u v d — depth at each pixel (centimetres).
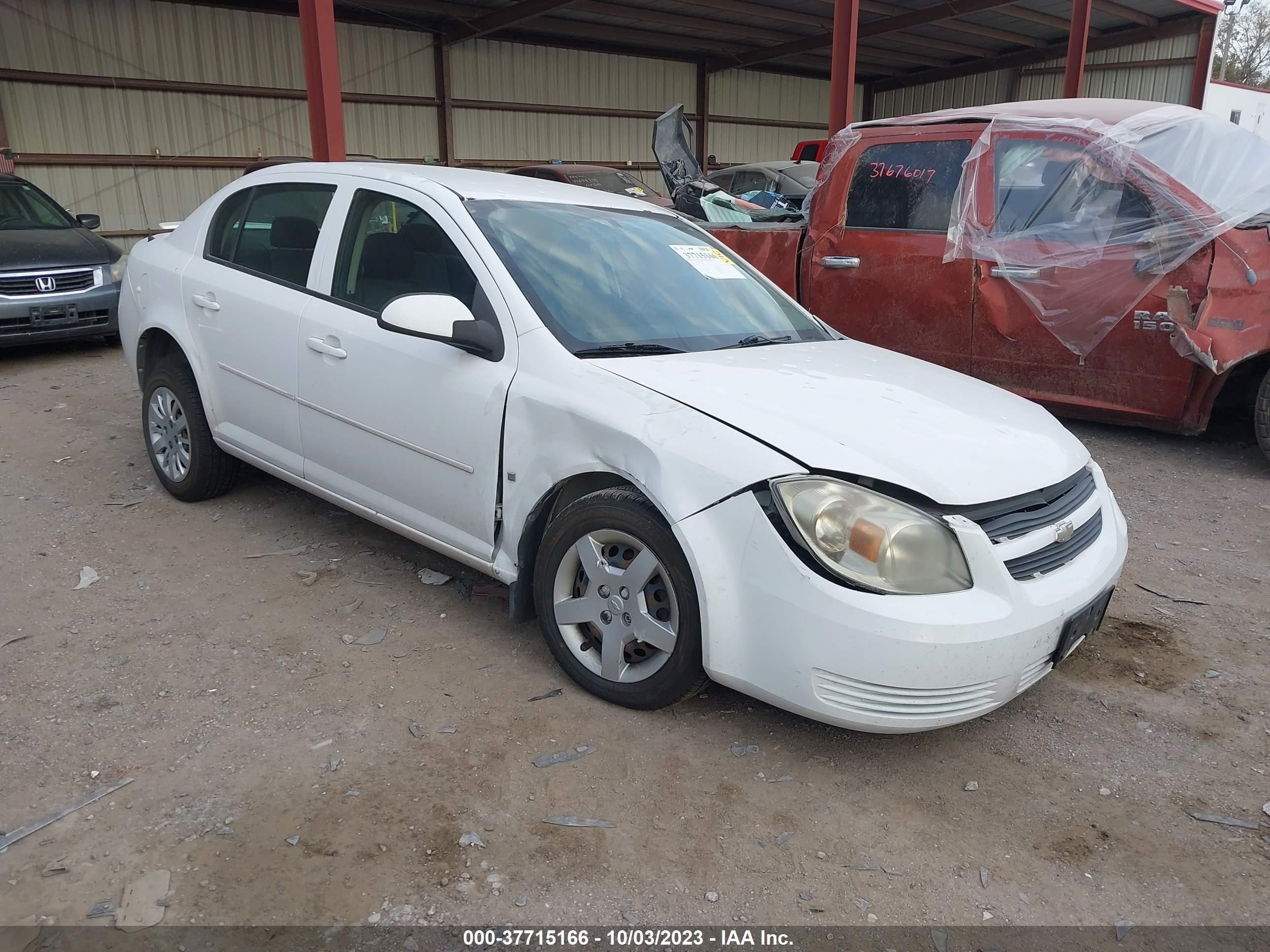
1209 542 447
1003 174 577
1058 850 246
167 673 318
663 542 276
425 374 338
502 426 314
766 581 258
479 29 1611
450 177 385
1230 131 574
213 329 432
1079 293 544
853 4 1076
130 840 238
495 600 378
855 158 637
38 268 779
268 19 1508
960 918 223
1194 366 518
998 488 268
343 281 382
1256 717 308
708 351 338
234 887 223
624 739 286
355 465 374
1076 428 629
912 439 278
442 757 275
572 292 339
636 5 1625
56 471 525
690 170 991
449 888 226
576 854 238
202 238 458
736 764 277
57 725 286
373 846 238
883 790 268
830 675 252
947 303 594
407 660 330
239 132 1513
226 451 449
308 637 346
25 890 221
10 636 340
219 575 397
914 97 2392
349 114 1619
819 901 227
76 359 829
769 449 265
